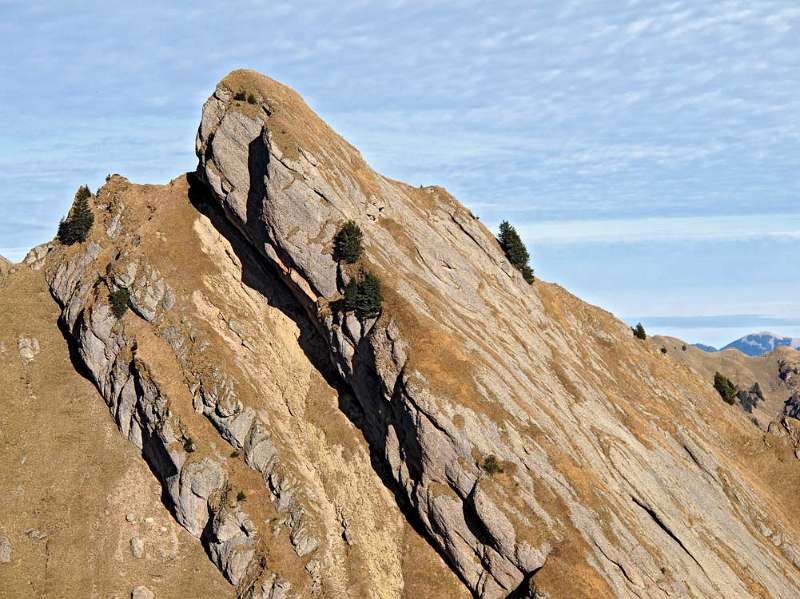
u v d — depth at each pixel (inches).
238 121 4990.2
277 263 4822.8
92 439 4655.5
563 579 3757.4
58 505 4367.6
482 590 3996.1
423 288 4808.1
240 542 4143.7
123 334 4781.0
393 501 4318.4
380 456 4429.1
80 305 5098.4
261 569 4033.0
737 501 4990.2
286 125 4877.0
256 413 4431.6
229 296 4963.1
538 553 3858.3
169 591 4084.6
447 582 4079.7
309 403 4623.5
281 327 4884.4
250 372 4635.8
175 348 4660.4
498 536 3919.8
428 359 4244.6
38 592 4020.7
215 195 5068.9
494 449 4092.0
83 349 4891.7
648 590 3917.3
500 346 4877.0
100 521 4311.0
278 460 4315.9
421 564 4133.9
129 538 4256.9
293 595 3954.2
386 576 4114.2
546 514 3969.0
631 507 4375.0
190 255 5059.1
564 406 4763.8
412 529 4244.6
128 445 4618.6
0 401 4798.2
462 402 4141.2
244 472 4318.4
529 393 4544.8
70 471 4512.8
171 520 4357.8
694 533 4473.4
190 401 4485.7
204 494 4274.1
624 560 3944.4
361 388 4495.6
